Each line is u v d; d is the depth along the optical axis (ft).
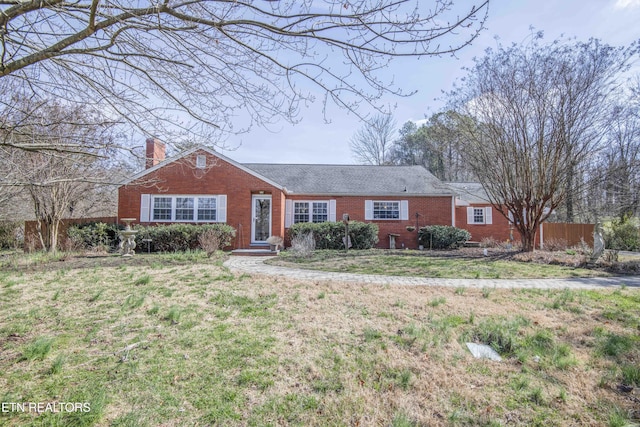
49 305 17.79
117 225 46.21
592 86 37.60
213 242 39.42
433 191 58.29
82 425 7.95
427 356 11.91
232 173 49.78
